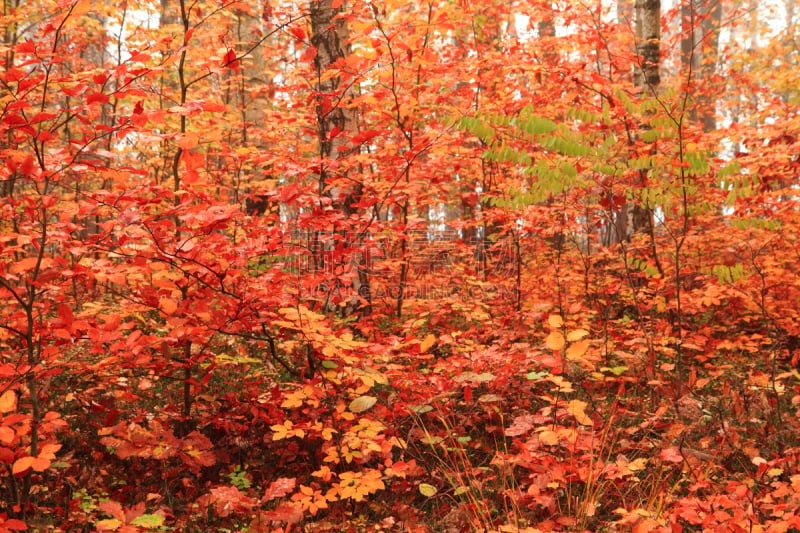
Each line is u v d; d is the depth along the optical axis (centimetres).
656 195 425
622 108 471
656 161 411
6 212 319
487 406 377
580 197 554
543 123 380
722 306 625
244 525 293
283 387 406
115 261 296
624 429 350
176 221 392
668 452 285
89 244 273
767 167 469
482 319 481
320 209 329
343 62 370
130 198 269
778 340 462
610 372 456
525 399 407
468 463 329
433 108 523
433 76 561
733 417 370
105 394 375
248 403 354
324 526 292
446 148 478
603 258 661
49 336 287
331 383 350
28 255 507
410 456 358
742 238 585
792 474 310
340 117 491
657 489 294
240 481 321
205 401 392
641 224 671
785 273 549
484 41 768
